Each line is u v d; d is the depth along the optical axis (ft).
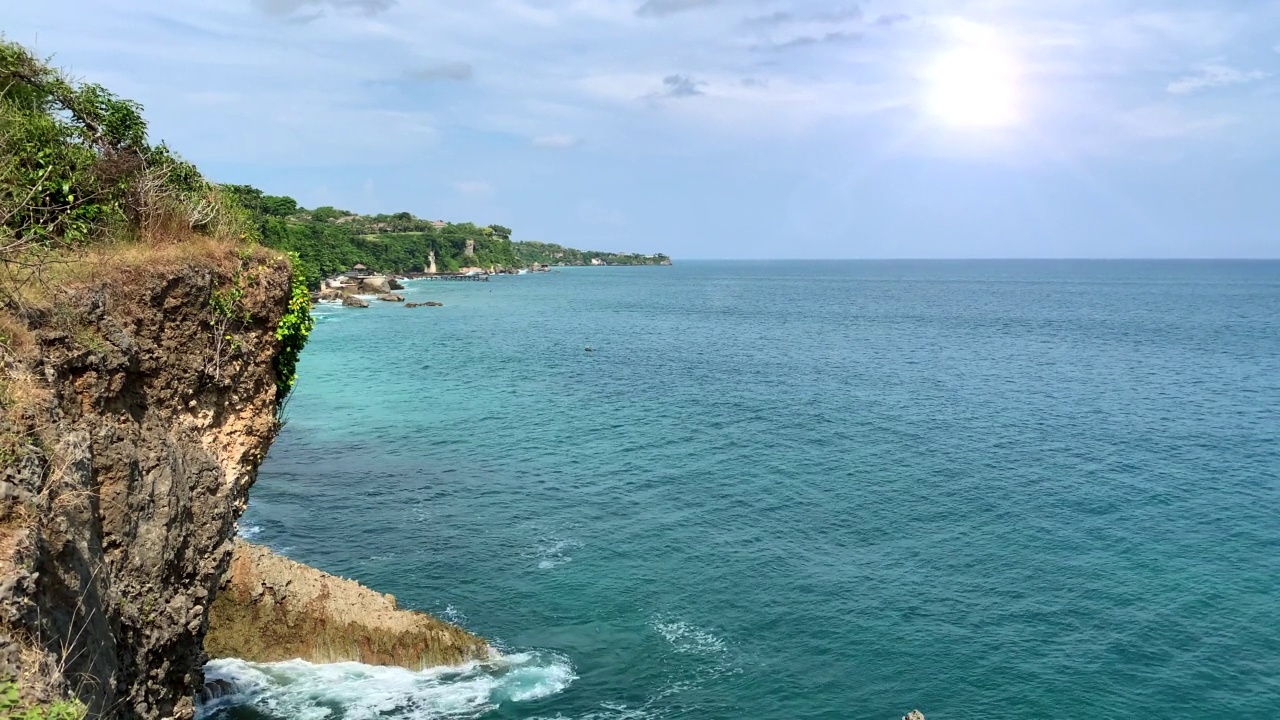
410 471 131.44
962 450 145.48
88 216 45.68
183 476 44.19
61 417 33.22
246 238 57.98
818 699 70.95
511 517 110.73
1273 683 72.38
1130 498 118.52
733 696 71.31
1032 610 85.20
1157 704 69.82
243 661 71.67
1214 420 171.32
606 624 82.64
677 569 94.73
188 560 44.83
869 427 163.63
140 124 56.75
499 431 159.43
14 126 44.04
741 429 161.27
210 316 48.39
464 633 76.54
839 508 114.52
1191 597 87.40
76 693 28.81
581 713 68.64
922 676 74.02
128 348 40.37
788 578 92.48
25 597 25.95
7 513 27.48
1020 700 70.59
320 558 96.58
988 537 103.96
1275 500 117.60
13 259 36.86
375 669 73.20
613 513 112.47
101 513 36.73
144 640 39.55
